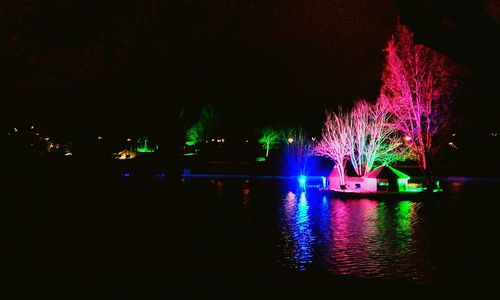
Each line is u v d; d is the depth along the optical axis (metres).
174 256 11.02
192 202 30.16
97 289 8.72
